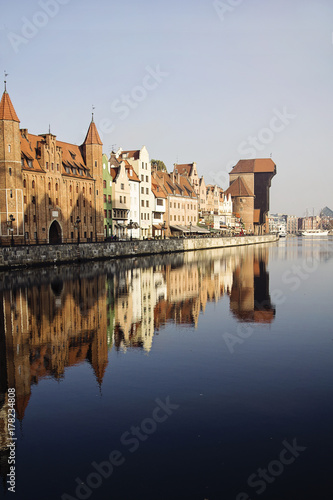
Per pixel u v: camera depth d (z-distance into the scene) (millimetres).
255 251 118188
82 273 55500
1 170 66500
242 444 12148
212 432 12812
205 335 24203
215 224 162125
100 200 91562
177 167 157500
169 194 127062
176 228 128750
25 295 37250
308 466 11078
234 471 10922
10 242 63812
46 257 66562
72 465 11250
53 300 34938
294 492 10102
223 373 17844
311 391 15859
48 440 12477
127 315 29438
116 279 49188
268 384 16562
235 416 13859
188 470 10977
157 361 19484
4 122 66188
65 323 26875
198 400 15078
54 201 78812
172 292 40094
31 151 75938
